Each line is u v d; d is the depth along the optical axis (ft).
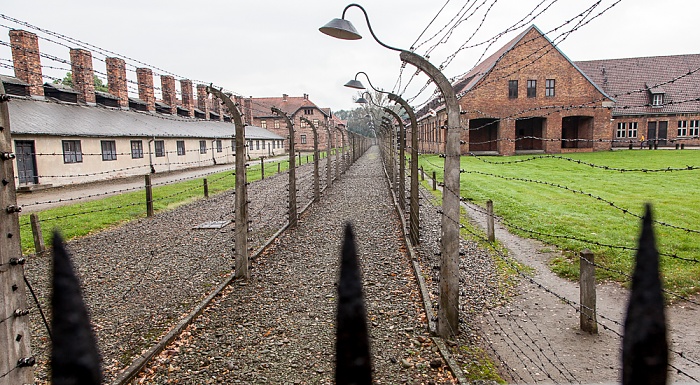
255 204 53.88
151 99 116.98
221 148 131.64
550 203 45.57
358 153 152.97
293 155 39.50
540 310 19.92
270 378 14.53
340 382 4.69
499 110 119.34
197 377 14.67
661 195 47.50
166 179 85.81
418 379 14.08
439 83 16.52
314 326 18.54
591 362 15.10
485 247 30.73
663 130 138.31
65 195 61.93
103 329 18.71
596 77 145.79
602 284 23.00
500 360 15.14
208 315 20.07
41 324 19.47
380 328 17.97
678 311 18.92
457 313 16.94
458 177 16.49
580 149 121.29
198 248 32.60
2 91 9.22
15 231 9.48
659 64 145.18
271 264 28.14
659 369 4.07
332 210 48.29
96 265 28.48
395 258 28.50
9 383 9.20
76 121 78.69
